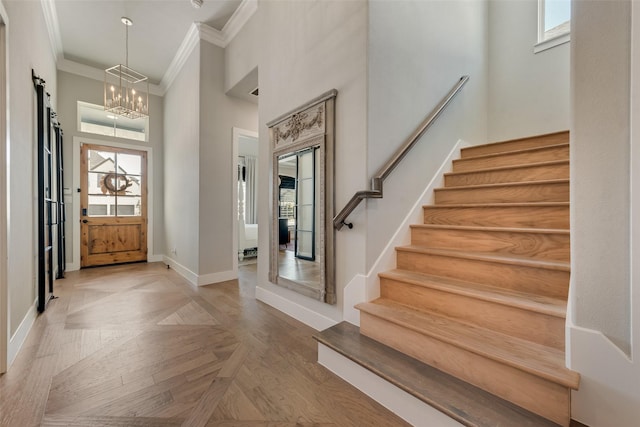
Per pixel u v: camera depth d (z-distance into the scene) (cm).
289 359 185
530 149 246
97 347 200
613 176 105
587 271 110
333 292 216
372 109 198
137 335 220
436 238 215
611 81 106
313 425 129
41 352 192
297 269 255
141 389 153
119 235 506
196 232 379
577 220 113
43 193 268
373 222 198
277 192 277
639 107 98
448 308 165
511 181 236
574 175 114
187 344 205
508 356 121
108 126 500
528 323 136
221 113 397
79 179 466
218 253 390
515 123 345
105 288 353
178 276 418
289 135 261
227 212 401
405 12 228
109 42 405
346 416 135
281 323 244
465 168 282
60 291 339
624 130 103
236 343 207
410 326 152
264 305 290
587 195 111
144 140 532
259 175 311
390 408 139
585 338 109
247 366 177
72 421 130
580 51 113
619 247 104
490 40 368
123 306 287
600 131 108
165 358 186
